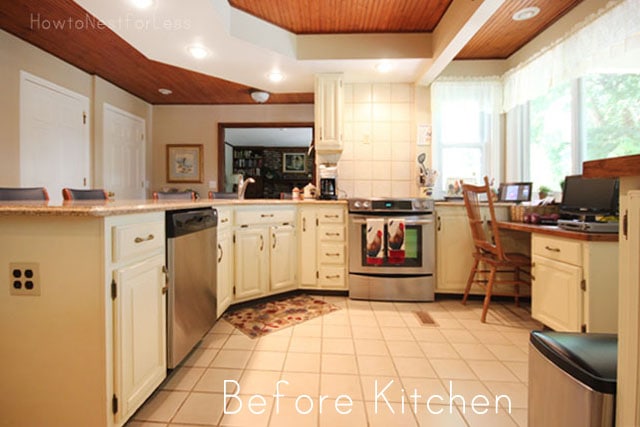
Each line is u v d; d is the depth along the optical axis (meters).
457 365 1.74
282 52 2.77
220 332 2.15
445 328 2.24
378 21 2.71
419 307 2.68
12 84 2.68
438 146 3.44
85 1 1.96
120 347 1.12
